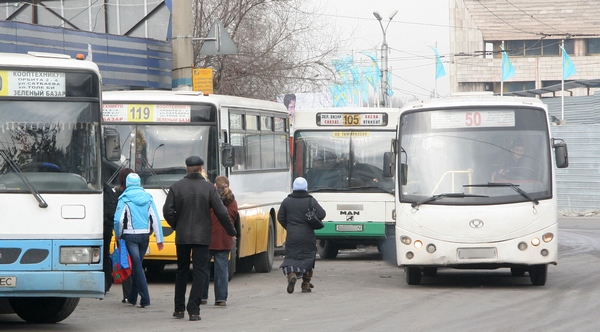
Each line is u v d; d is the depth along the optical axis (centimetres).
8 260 1181
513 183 1767
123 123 1883
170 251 1845
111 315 1465
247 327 1314
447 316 1412
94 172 1226
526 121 1805
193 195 1399
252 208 2139
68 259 1196
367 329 1284
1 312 1525
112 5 3222
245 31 3631
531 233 1742
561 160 1770
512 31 9644
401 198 1797
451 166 1792
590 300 1590
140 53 2881
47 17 3234
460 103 1830
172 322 1374
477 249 1748
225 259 1582
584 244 2981
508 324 1318
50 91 1231
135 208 1552
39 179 1204
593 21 9388
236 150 2030
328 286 1906
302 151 2641
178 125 1892
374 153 2619
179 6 2558
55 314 1363
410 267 1856
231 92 3612
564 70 5753
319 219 1789
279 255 3017
